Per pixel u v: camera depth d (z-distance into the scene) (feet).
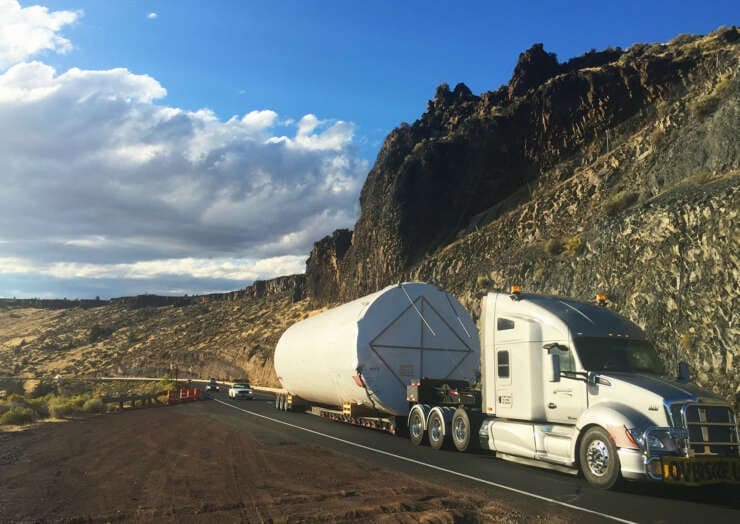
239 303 563.48
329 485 31.68
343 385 64.90
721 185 79.25
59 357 525.75
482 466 40.04
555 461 35.29
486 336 43.24
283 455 43.88
